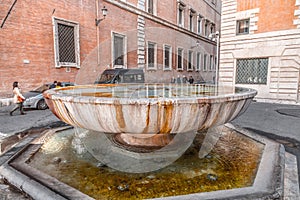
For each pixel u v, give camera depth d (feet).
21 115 27.91
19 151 12.73
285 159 12.12
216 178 9.80
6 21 34.01
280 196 8.01
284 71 39.42
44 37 39.65
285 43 38.81
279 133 18.88
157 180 9.64
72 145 14.34
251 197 7.73
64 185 8.82
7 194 8.84
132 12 57.98
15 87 27.91
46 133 16.93
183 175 10.10
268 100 40.42
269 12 40.11
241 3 43.42
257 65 42.70
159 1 67.62
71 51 45.19
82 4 46.01
